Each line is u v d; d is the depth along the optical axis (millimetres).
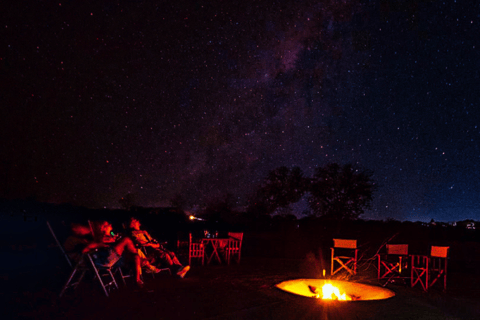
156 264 7176
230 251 9336
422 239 17891
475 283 7277
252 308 4887
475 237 18375
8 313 4363
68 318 4242
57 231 9641
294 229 19516
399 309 5055
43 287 5586
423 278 7598
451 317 4773
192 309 4746
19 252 8594
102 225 6242
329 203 20594
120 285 6066
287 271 8227
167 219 18750
